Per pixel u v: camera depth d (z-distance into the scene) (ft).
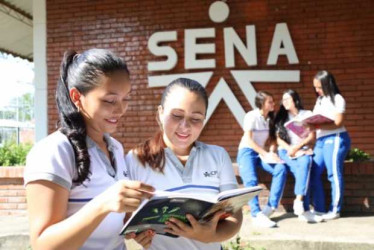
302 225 14.94
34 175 4.79
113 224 5.44
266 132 16.58
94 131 5.55
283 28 22.80
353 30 22.27
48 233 4.60
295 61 22.76
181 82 6.35
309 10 22.72
